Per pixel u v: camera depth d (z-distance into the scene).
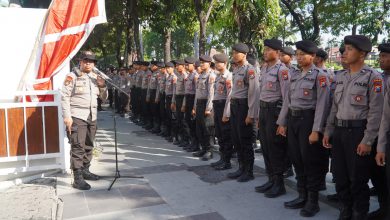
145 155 7.04
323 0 14.50
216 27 9.22
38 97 5.61
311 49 3.89
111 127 10.93
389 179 3.09
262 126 4.66
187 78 7.40
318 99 3.82
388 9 13.98
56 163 5.61
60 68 5.97
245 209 4.24
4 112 5.21
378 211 3.80
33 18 6.62
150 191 4.88
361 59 3.41
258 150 6.95
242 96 5.17
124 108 13.59
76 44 6.02
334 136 3.63
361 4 14.02
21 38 6.56
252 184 5.14
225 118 5.63
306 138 3.94
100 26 19.88
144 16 15.02
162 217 4.04
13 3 8.05
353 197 3.60
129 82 12.94
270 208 4.26
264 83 4.58
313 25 15.49
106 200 4.57
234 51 5.18
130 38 16.69
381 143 3.16
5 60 6.49
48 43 5.89
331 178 5.23
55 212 4.10
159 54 32.84
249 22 8.37
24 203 4.29
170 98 8.42
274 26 8.62
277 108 4.46
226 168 5.91
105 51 29.09
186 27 15.09
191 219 3.97
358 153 3.36
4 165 5.35
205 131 6.60
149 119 10.31
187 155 7.03
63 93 4.94
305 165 4.03
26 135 5.34
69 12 5.94
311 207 4.03
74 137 5.01
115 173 5.70
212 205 4.37
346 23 15.08
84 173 5.38
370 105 3.29
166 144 8.18
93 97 5.22
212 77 6.38
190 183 5.21
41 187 4.93
